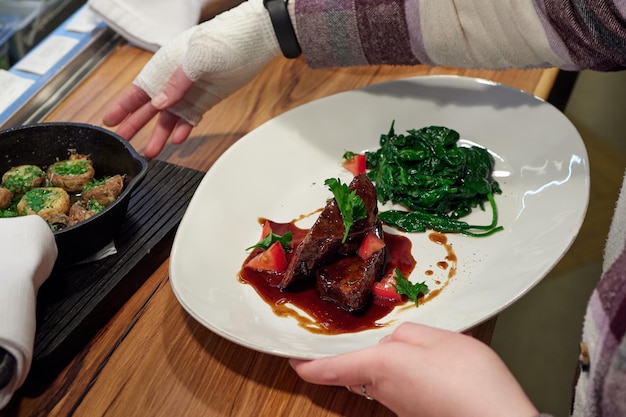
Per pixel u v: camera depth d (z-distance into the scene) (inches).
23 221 40.8
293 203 52.8
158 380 41.3
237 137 61.2
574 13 43.1
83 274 46.3
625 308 27.1
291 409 39.3
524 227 47.6
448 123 56.2
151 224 50.4
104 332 44.8
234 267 47.4
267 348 38.2
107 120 58.4
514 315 80.4
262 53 55.2
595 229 85.7
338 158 56.2
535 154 51.8
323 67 55.6
